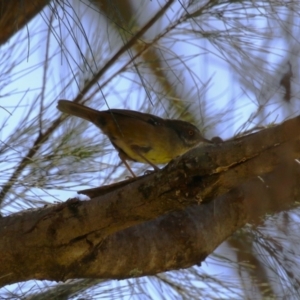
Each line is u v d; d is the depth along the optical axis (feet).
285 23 20.79
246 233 27.22
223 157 18.88
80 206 21.94
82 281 25.63
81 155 27.73
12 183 25.39
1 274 22.77
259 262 27.17
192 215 25.09
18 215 22.82
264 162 18.71
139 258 23.66
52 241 22.18
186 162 19.49
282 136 17.88
